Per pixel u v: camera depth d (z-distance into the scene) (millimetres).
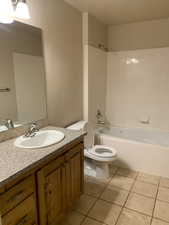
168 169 2430
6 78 1604
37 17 1836
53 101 2197
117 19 2918
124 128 3434
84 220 1747
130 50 3176
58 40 2166
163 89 3006
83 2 2271
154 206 1928
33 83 1885
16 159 1237
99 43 3043
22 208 1165
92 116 3035
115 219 1756
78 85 2691
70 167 1670
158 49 2934
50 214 1447
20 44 1700
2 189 1011
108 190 2213
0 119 1587
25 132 1838
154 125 3186
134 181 2396
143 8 2477
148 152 2527
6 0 1379
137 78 3193
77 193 1840
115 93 3449
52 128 2006
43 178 1331
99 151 2584
